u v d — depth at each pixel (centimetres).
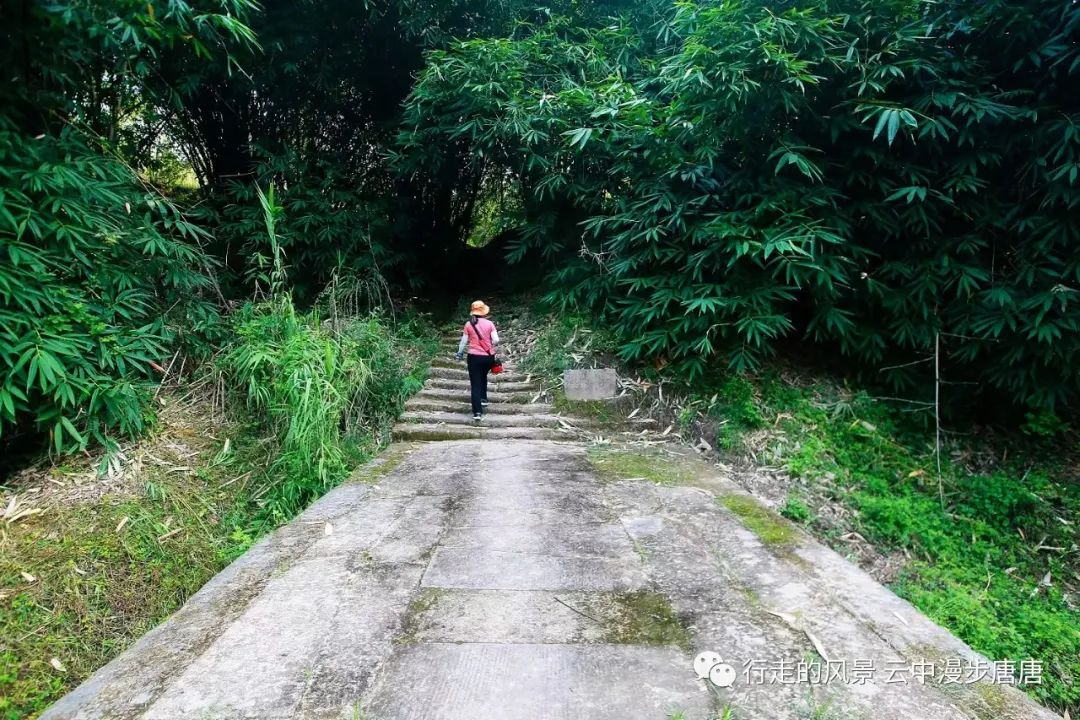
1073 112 423
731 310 492
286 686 149
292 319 472
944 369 549
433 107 626
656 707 139
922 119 432
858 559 374
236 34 420
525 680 152
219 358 491
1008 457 518
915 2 412
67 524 322
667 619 187
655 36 664
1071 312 430
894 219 478
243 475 408
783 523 290
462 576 224
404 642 173
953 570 380
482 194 934
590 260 659
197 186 747
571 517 300
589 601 201
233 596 205
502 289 889
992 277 471
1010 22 421
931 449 514
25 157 356
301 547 256
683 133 493
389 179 783
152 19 361
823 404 531
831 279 475
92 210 399
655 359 579
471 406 562
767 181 490
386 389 555
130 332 421
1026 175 455
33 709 237
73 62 400
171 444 414
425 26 653
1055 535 435
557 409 552
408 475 389
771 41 407
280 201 644
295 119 741
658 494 344
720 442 486
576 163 620
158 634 179
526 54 604
